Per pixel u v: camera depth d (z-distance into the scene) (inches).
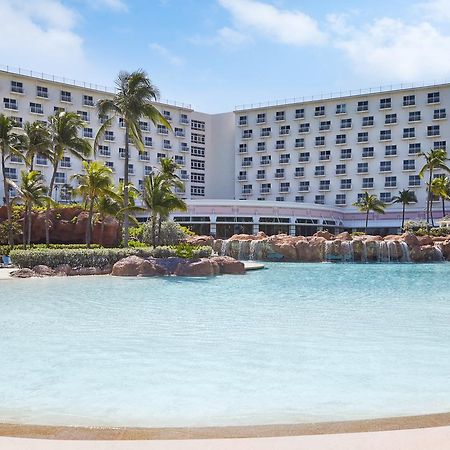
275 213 2780.5
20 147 1578.5
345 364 369.4
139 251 1235.9
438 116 2997.0
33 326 511.8
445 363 372.5
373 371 350.9
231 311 613.3
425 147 3029.0
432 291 860.6
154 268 1115.3
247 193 3462.1
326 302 705.0
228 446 192.2
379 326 515.2
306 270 1403.8
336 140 3248.0
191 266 1138.0
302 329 498.0
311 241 1882.4
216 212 2714.1
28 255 1117.7
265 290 856.9
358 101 3201.3
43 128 1612.9
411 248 1873.8
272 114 3422.7
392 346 425.7
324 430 215.0
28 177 1549.0
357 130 3198.8
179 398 294.2
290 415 266.5
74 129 1635.1
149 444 195.5
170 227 1723.7
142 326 511.8
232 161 3617.1
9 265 1298.0
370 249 1856.5
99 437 209.8
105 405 281.7
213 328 502.0
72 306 652.1
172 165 1659.7
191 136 3572.8
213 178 3666.3
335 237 1988.2
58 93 2847.0
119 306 652.7
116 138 3058.6
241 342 439.5
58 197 2738.7
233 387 315.3
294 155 3356.3
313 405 282.7
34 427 222.8
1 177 2596.0
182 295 775.7
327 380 330.3
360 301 717.9
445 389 311.9
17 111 2689.5
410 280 1091.3
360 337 460.8
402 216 3029.0
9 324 522.6
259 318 562.9
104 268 1172.5
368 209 2859.3
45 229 1742.1
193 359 382.6
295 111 3363.7
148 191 1357.0
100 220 1787.6
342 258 1840.6
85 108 2938.0
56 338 454.9
